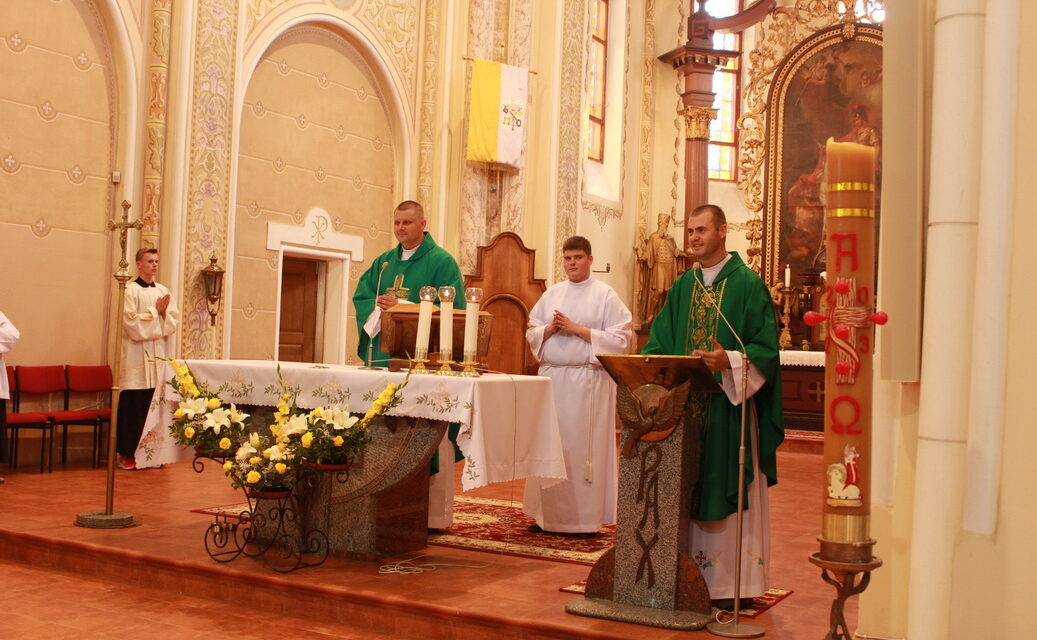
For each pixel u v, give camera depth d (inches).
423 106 466.3
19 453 323.0
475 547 218.2
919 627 125.8
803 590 191.2
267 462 187.8
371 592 172.7
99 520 221.0
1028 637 112.8
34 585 192.2
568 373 242.4
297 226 410.9
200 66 358.0
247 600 183.5
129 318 326.0
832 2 638.5
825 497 118.5
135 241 348.5
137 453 217.8
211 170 362.9
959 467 124.0
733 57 662.5
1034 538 113.2
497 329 474.6
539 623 156.6
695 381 161.5
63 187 328.5
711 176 716.7
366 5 435.2
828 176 120.0
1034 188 115.3
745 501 169.3
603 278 657.0
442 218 468.8
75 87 331.9
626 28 680.4
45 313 323.3
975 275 123.6
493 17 487.5
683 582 162.7
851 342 117.5
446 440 235.1
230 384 210.5
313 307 438.9
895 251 140.9
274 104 399.5
